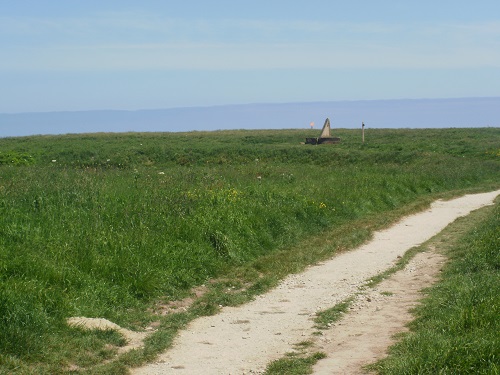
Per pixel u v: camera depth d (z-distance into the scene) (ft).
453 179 102.27
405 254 49.52
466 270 40.45
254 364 25.62
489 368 21.29
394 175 96.27
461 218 67.62
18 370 23.57
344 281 41.09
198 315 33.24
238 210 52.01
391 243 54.95
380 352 25.88
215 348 27.78
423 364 22.38
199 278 39.88
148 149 144.97
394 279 41.32
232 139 198.29
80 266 35.01
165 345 27.78
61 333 27.32
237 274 41.88
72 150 142.41
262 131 250.98
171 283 37.81
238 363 25.77
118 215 45.52
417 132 229.66
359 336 28.68
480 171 114.42
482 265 40.63
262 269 43.55
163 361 26.11
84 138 198.39
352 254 50.42
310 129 266.16
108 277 35.35
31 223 39.91
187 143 176.04
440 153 148.56
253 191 62.03
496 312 27.32
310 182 77.36
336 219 62.39
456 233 58.18
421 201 80.33
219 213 49.88
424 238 57.06
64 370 24.30
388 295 36.76
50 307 28.86
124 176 69.05
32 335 25.59
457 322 26.71
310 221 58.23
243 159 140.46
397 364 22.85
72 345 26.45
